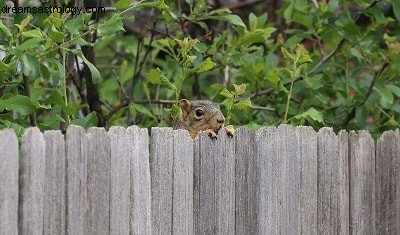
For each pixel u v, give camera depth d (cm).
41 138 648
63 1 1061
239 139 806
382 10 1230
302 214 861
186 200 759
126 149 707
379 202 935
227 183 796
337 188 895
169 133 743
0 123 819
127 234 711
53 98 860
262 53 1145
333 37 1224
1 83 836
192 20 1080
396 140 949
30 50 840
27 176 640
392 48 1095
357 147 913
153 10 1241
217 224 789
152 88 1350
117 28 841
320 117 964
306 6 1176
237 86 871
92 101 1077
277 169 838
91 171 683
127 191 709
